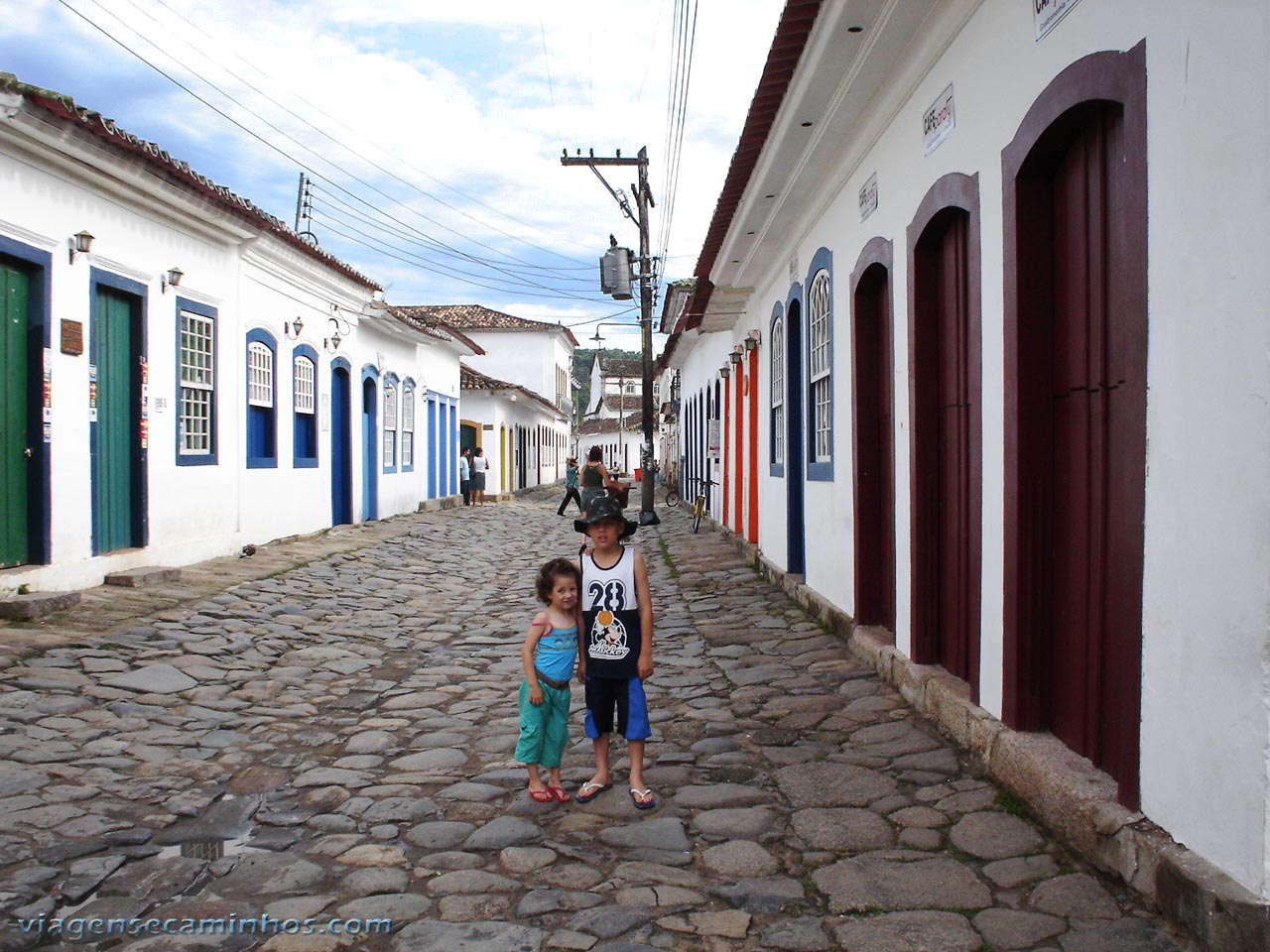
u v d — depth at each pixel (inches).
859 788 191.0
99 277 382.6
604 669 191.8
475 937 137.0
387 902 148.3
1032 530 181.5
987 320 197.8
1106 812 145.4
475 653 341.4
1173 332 130.2
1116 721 156.6
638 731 189.9
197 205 441.4
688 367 1085.1
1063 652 177.2
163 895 150.1
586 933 138.0
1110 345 158.1
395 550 614.9
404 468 897.5
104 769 205.5
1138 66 137.4
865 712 240.5
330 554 555.2
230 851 168.9
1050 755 170.4
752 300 568.1
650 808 187.2
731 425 686.5
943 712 219.8
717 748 222.4
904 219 257.8
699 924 140.2
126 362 411.2
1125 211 142.3
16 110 312.0
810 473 394.6
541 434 1946.4
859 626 308.0
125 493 411.8
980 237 200.8
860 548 307.1
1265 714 112.8
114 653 291.9
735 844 168.7
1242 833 117.2
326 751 228.4
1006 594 187.3
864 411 306.7
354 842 172.9
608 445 2997.0
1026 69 177.5
